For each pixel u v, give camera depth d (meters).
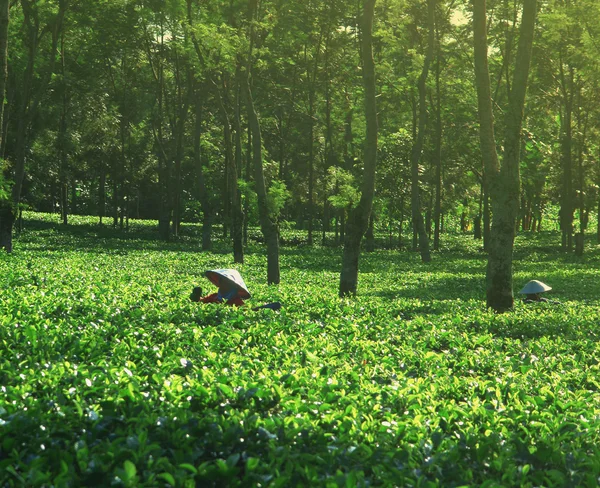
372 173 20.31
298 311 13.52
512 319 13.95
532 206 76.25
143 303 12.66
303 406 5.82
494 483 4.33
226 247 49.97
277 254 25.19
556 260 44.78
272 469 4.35
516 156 16.97
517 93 16.95
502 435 5.71
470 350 10.52
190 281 21.73
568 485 4.60
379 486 4.39
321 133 62.97
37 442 4.64
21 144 32.53
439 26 44.50
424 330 12.03
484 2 16.91
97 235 53.56
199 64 34.06
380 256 46.97
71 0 37.09
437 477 4.66
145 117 63.69
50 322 9.62
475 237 69.75
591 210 68.88
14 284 15.96
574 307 17.44
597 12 41.28
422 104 41.91
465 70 50.69
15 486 4.10
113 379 6.41
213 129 62.59
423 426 5.68
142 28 45.09
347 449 4.89
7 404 5.32
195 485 4.24
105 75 53.88
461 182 59.25
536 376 8.69
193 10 39.44
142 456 4.41
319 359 8.56
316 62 51.00
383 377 7.98
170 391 5.94
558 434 5.94
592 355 10.61
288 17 40.94
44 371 6.46
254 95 52.62
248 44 26.70
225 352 8.66
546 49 46.06
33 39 33.06
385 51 53.78
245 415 5.45
